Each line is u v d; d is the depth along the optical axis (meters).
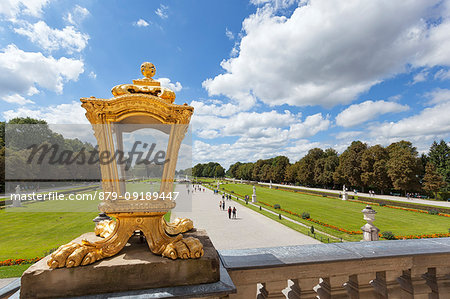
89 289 1.71
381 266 2.59
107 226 2.49
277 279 2.38
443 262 2.73
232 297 2.30
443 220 27.16
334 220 27.38
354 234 20.88
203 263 1.88
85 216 22.83
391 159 50.53
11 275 10.30
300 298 2.43
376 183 53.94
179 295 1.71
